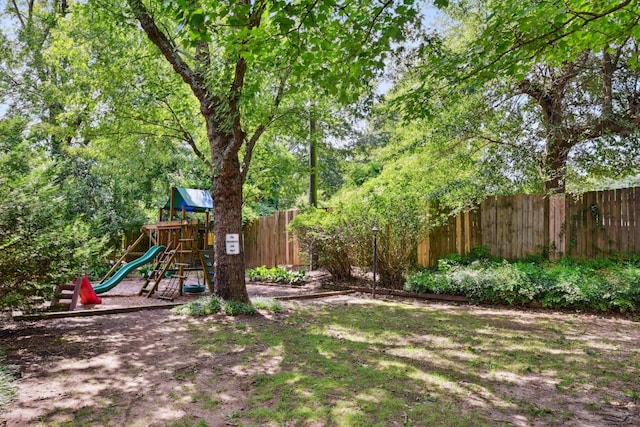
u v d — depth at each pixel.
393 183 10.41
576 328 5.82
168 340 5.04
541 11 3.53
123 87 8.70
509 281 7.57
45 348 4.70
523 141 9.41
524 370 3.99
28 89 13.55
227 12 3.47
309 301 8.22
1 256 4.95
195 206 11.84
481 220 9.85
